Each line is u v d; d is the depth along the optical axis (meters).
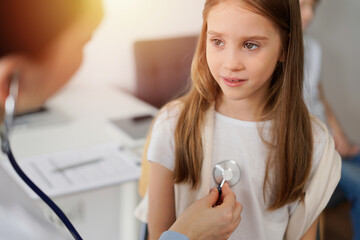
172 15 2.01
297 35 0.59
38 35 0.26
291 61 0.60
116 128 1.56
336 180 0.66
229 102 0.67
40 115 1.62
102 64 1.97
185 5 2.02
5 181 0.35
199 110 0.67
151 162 0.68
